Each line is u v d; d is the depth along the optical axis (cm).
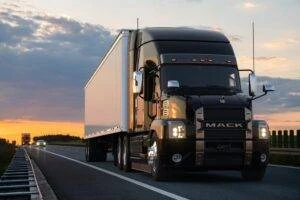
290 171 1877
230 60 1556
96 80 2780
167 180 1519
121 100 1900
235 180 1538
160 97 1516
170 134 1405
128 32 1903
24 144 13575
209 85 1510
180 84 1499
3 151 5588
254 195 1153
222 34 1652
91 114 2972
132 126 1817
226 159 1412
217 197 1120
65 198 1176
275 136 3403
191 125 1408
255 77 1540
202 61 1537
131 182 1510
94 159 3000
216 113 1412
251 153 1424
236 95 1474
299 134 3139
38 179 1689
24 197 1187
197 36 1611
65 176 1833
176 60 1529
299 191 1234
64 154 5031
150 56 1612
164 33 1627
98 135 2605
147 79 1596
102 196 1188
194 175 1747
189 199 1090
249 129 1423
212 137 1404
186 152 1405
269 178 1599
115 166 2397
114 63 2097
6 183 1530
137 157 1777
